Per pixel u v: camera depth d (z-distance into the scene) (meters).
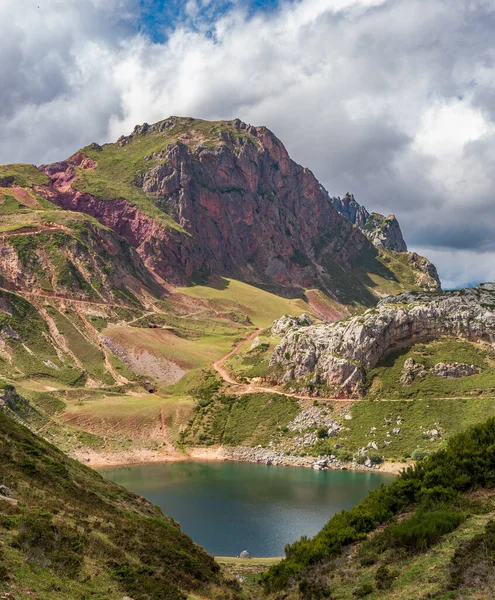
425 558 39.28
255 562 73.06
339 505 110.50
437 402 160.25
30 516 39.97
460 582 34.12
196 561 48.62
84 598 32.88
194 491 122.00
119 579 38.00
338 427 164.00
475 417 149.62
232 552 84.00
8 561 32.44
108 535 45.47
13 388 165.88
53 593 31.39
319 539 51.28
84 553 39.09
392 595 36.19
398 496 52.25
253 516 102.50
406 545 42.69
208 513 104.44
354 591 39.03
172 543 50.81
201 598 42.19
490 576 33.47
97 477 69.81
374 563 42.66
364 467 146.62
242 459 160.50
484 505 45.00
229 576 51.94
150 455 161.50
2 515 38.44
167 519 65.81
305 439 163.88
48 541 37.47
